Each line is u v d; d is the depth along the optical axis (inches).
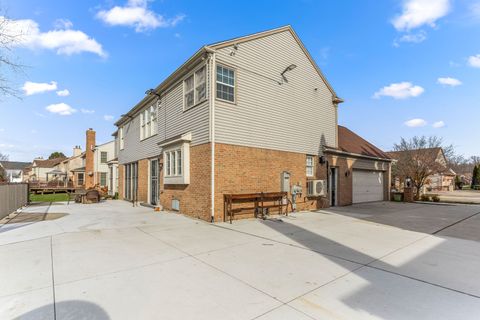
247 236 273.3
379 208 550.3
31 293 136.3
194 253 210.5
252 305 124.6
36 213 441.1
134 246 230.7
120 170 779.4
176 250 219.0
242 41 400.8
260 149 418.6
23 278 156.4
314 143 524.1
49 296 132.9
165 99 501.7
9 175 2399.1
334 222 364.2
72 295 134.2
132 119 687.1
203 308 121.4
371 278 159.5
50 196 986.1
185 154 406.3
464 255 209.9
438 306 124.3
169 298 131.3
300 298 132.0
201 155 378.0
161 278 157.5
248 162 399.9
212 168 357.7
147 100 577.0
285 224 345.1
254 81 416.8
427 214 461.1
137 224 338.6
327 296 134.4
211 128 359.9
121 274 163.8
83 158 1473.9
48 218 385.1
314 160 524.4
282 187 442.3
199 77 394.9
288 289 142.7
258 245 237.0
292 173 469.4
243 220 374.6
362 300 130.2
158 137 526.9
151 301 128.1
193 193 394.3
